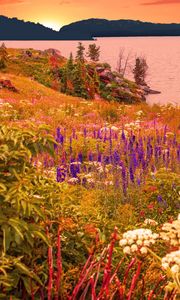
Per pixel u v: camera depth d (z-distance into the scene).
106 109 25.27
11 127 4.44
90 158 9.87
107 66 72.00
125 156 10.43
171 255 3.81
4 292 3.81
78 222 5.28
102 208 7.46
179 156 10.19
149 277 4.58
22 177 4.16
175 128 18.08
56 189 5.15
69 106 26.45
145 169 9.11
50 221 4.74
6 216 3.87
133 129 16.47
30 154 4.12
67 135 15.84
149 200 8.10
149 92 101.38
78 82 61.97
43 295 4.11
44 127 4.45
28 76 74.44
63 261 4.55
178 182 8.47
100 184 8.50
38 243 4.42
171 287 3.78
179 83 126.81
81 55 76.00
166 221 7.43
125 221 6.94
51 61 64.88
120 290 3.87
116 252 4.94
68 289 4.44
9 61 81.06
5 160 4.10
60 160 10.70
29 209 3.84
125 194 8.03
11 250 4.02
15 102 26.20
